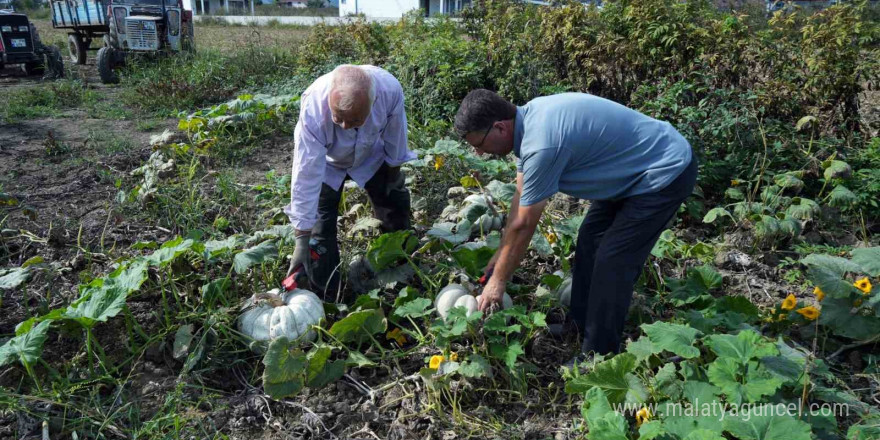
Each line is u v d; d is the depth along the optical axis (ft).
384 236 12.48
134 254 15.76
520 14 30.76
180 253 12.14
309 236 11.86
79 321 10.61
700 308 12.54
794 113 21.35
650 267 13.66
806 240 16.65
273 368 10.44
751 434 8.13
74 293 13.71
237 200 19.27
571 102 9.98
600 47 24.72
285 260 14.44
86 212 18.60
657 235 10.64
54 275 14.35
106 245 16.39
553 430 10.20
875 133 22.45
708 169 18.70
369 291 13.28
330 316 12.37
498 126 9.87
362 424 10.49
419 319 12.95
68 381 10.63
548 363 11.83
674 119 20.34
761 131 18.53
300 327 11.59
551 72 27.84
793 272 14.75
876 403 10.50
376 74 11.98
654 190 10.14
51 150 24.67
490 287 10.69
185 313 12.32
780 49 22.30
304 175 11.32
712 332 11.28
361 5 139.13
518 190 10.81
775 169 19.19
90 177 21.84
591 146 9.99
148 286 13.56
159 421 10.19
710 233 17.28
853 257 11.69
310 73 38.60
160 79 38.52
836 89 21.15
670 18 23.43
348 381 11.48
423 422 10.52
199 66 40.63
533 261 15.23
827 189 18.72
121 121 31.91
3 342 11.50
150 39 44.70
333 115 10.46
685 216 17.84
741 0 30.55
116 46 45.19
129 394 10.85
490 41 29.50
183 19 47.93
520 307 10.93
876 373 11.16
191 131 25.95
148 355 11.70
